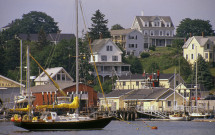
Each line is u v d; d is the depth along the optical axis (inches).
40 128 5378.9
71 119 5408.5
